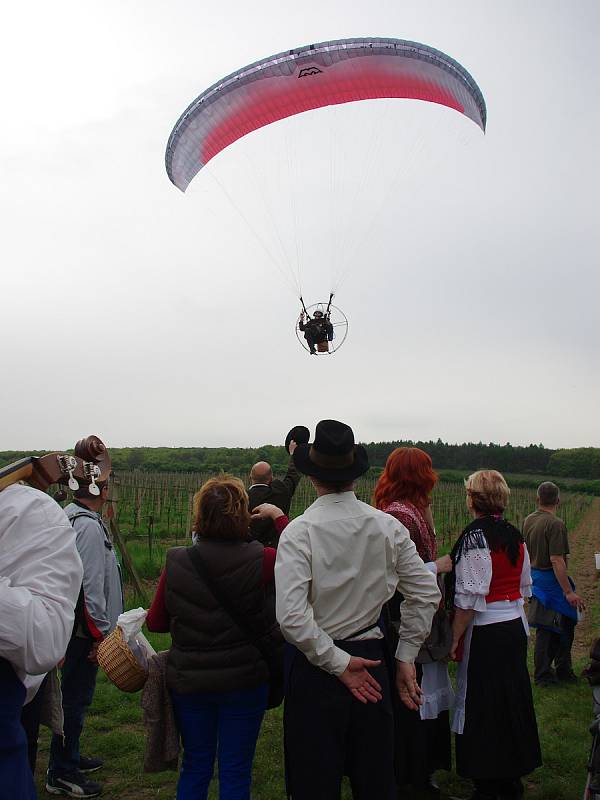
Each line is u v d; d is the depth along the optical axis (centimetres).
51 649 170
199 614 297
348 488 301
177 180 985
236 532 305
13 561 178
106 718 513
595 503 5097
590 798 343
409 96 885
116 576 408
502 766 360
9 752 172
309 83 864
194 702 301
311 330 971
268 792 405
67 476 225
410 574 302
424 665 377
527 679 374
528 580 402
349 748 282
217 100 872
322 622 285
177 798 299
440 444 7400
